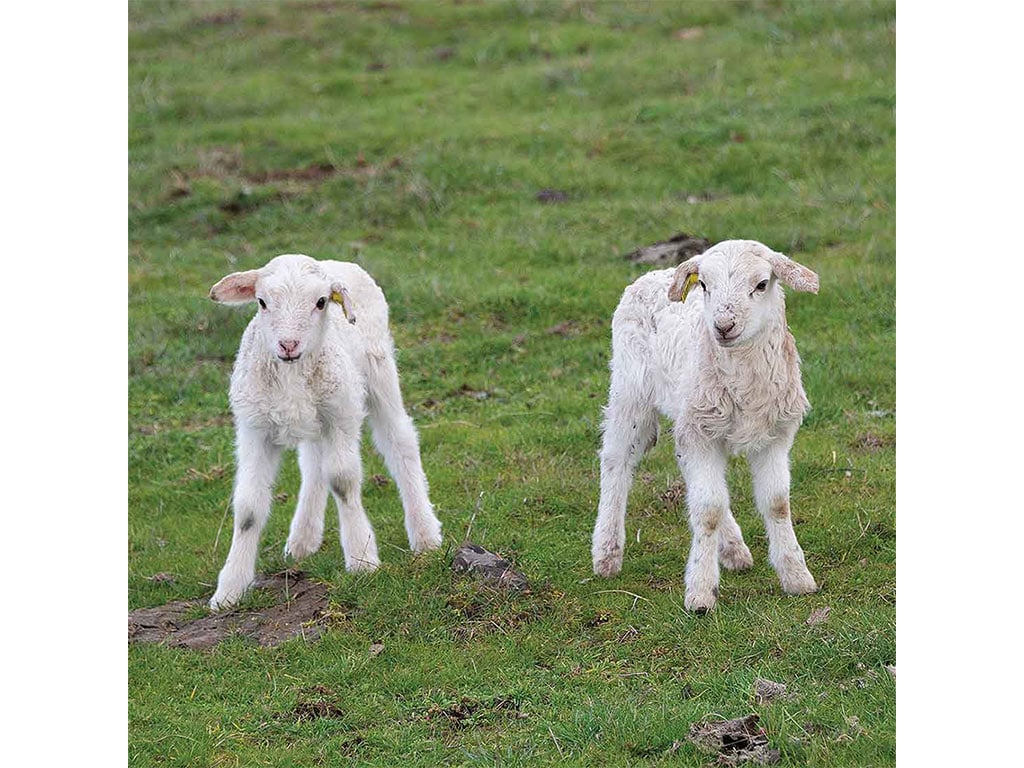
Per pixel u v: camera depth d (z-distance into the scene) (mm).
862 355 13586
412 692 8492
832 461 11398
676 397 9312
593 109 21500
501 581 9539
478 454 12469
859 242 16328
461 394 13906
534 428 12867
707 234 16812
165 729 8109
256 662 8922
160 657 9008
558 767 7387
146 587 10500
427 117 21438
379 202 18562
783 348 8953
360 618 9312
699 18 24906
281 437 9742
